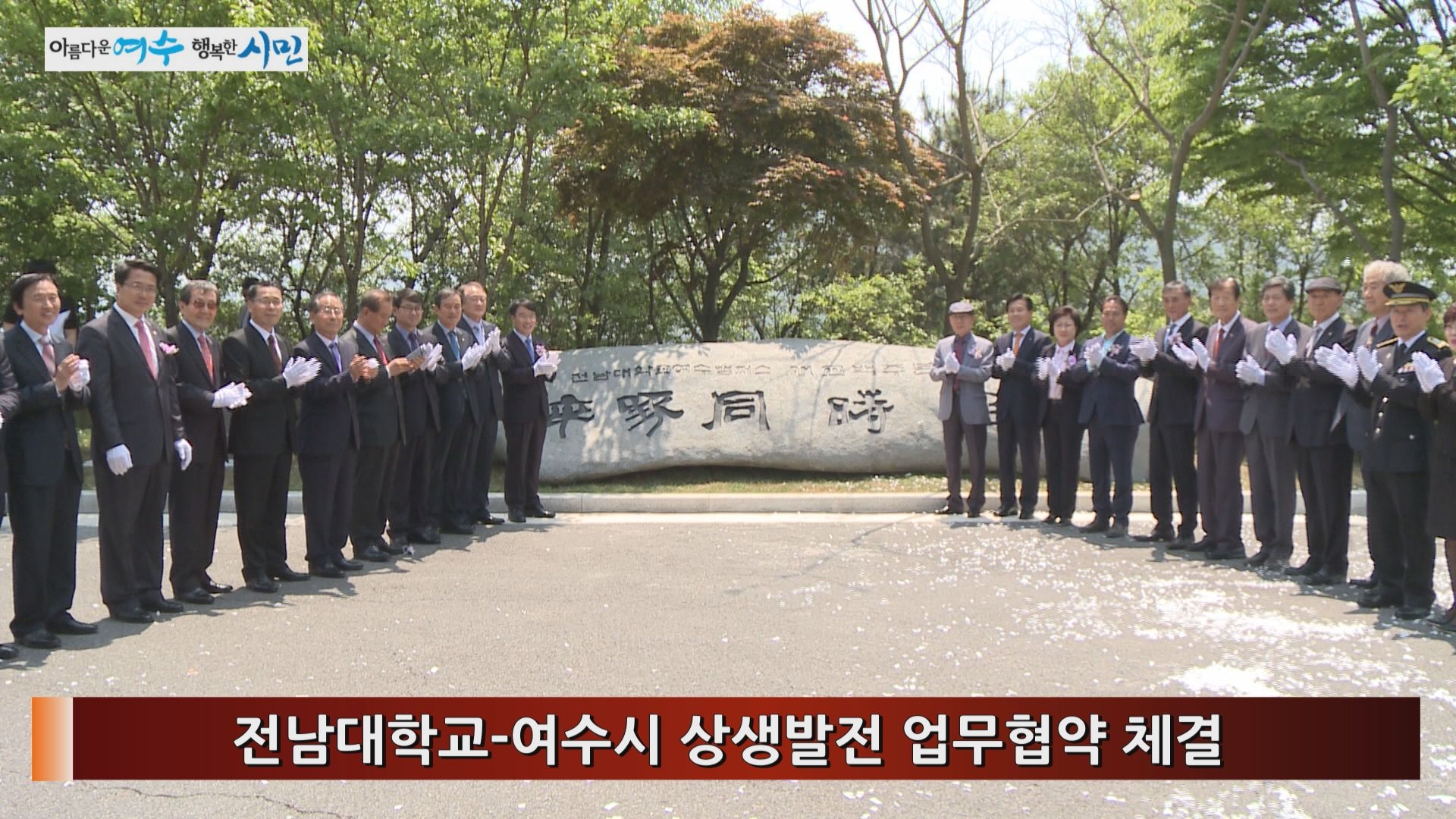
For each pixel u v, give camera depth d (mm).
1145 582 6496
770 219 14797
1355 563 7266
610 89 12711
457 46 12305
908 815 3293
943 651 4938
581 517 9484
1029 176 22750
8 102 12312
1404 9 13000
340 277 17797
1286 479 6926
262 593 6262
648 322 17531
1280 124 12484
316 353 6664
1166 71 15500
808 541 8047
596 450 10836
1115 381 8297
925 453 10867
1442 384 5176
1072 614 5652
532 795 3453
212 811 3344
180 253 12586
